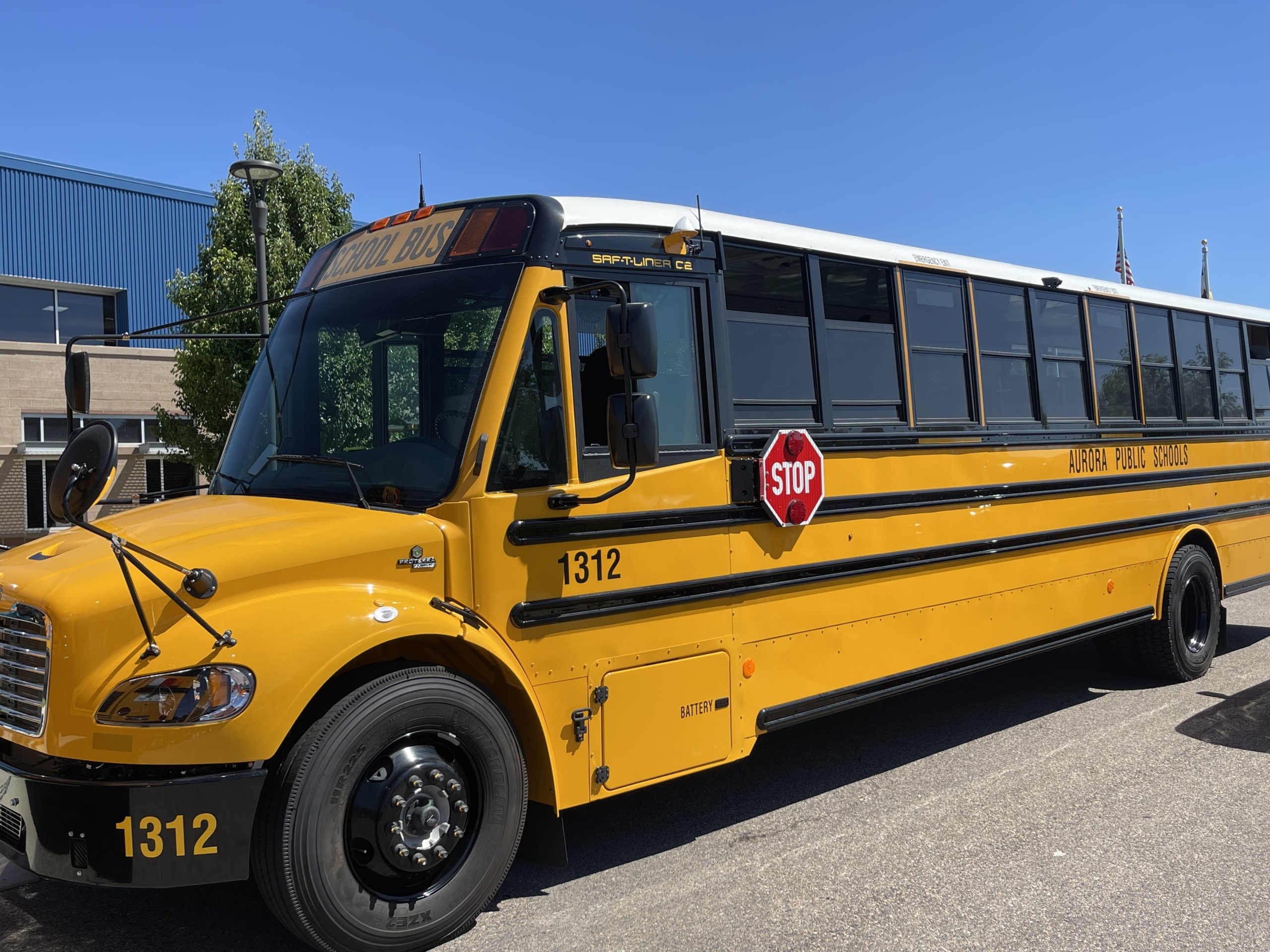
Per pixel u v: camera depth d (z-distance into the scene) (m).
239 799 3.13
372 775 3.41
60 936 3.71
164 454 21.23
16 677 3.34
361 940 3.32
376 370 4.14
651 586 4.21
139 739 3.04
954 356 6.05
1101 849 4.42
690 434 4.46
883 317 5.61
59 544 3.74
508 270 3.98
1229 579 8.34
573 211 4.16
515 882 4.21
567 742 3.93
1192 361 8.31
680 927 3.72
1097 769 5.57
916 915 3.80
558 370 4.01
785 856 4.43
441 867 3.58
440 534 3.62
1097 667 8.33
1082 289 7.14
